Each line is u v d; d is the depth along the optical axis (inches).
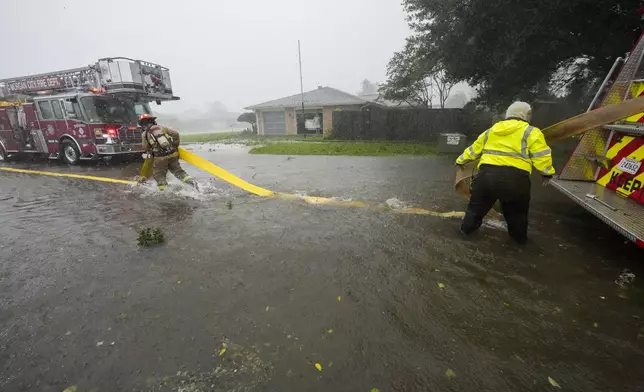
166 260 125.3
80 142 370.3
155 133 229.8
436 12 500.7
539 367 72.0
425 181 267.9
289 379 69.3
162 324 87.7
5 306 97.6
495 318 88.5
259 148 567.8
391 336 81.9
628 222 117.0
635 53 158.1
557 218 168.7
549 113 699.4
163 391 66.8
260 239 144.1
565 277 108.7
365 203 201.3
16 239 150.9
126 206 203.2
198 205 202.1
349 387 67.2
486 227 155.1
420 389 66.7
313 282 107.5
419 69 711.1
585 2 360.5
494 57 460.8
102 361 75.2
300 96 1157.1
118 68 367.6
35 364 74.9
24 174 334.0
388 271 114.0
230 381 69.1
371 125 711.7
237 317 90.0
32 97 390.3
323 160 413.1
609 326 85.0
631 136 149.0
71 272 117.7
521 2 392.5
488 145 130.5
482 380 68.8
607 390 66.2
